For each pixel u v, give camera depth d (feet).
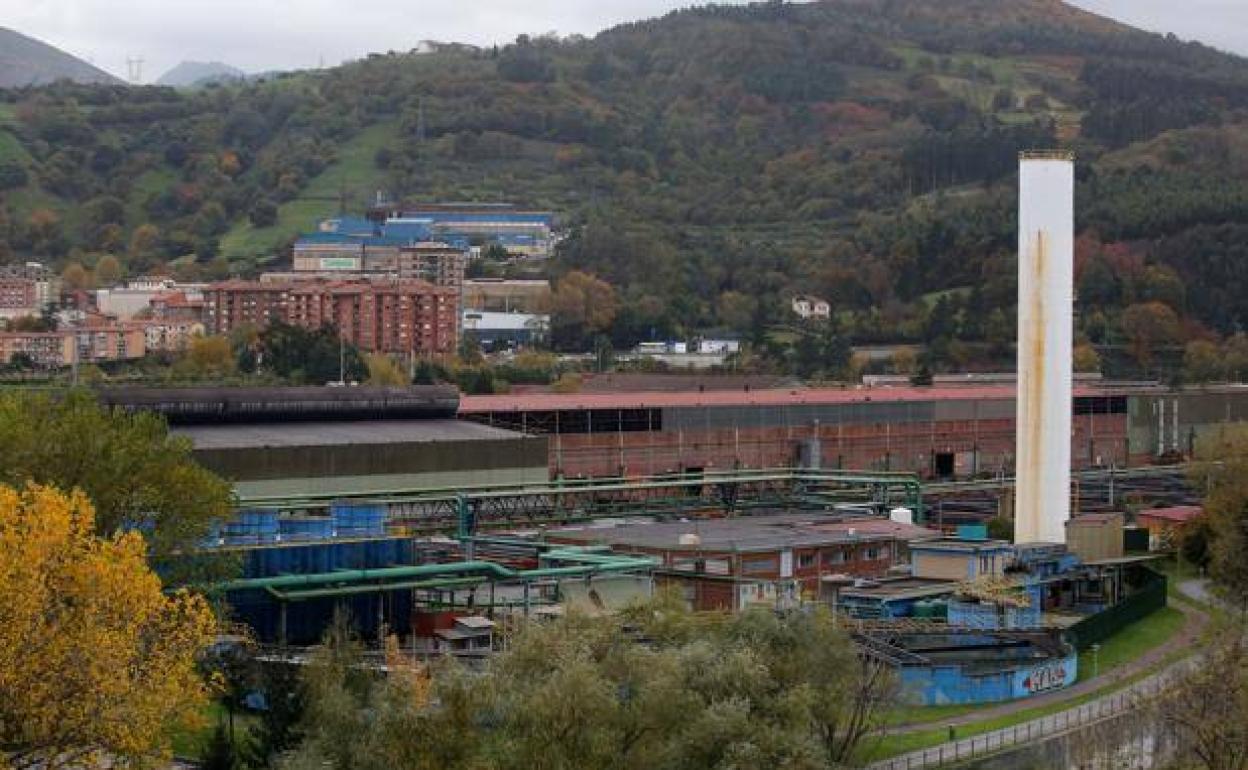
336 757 260.01
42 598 255.50
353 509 424.05
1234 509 553.64
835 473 617.21
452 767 254.68
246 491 484.74
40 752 266.77
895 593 453.99
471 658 364.99
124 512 351.67
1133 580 526.16
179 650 274.98
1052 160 523.70
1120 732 339.57
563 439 628.28
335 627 329.11
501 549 452.76
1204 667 314.14
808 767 279.90
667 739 277.03
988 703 385.29
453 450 538.88
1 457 346.13
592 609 404.36
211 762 280.51
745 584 444.55
